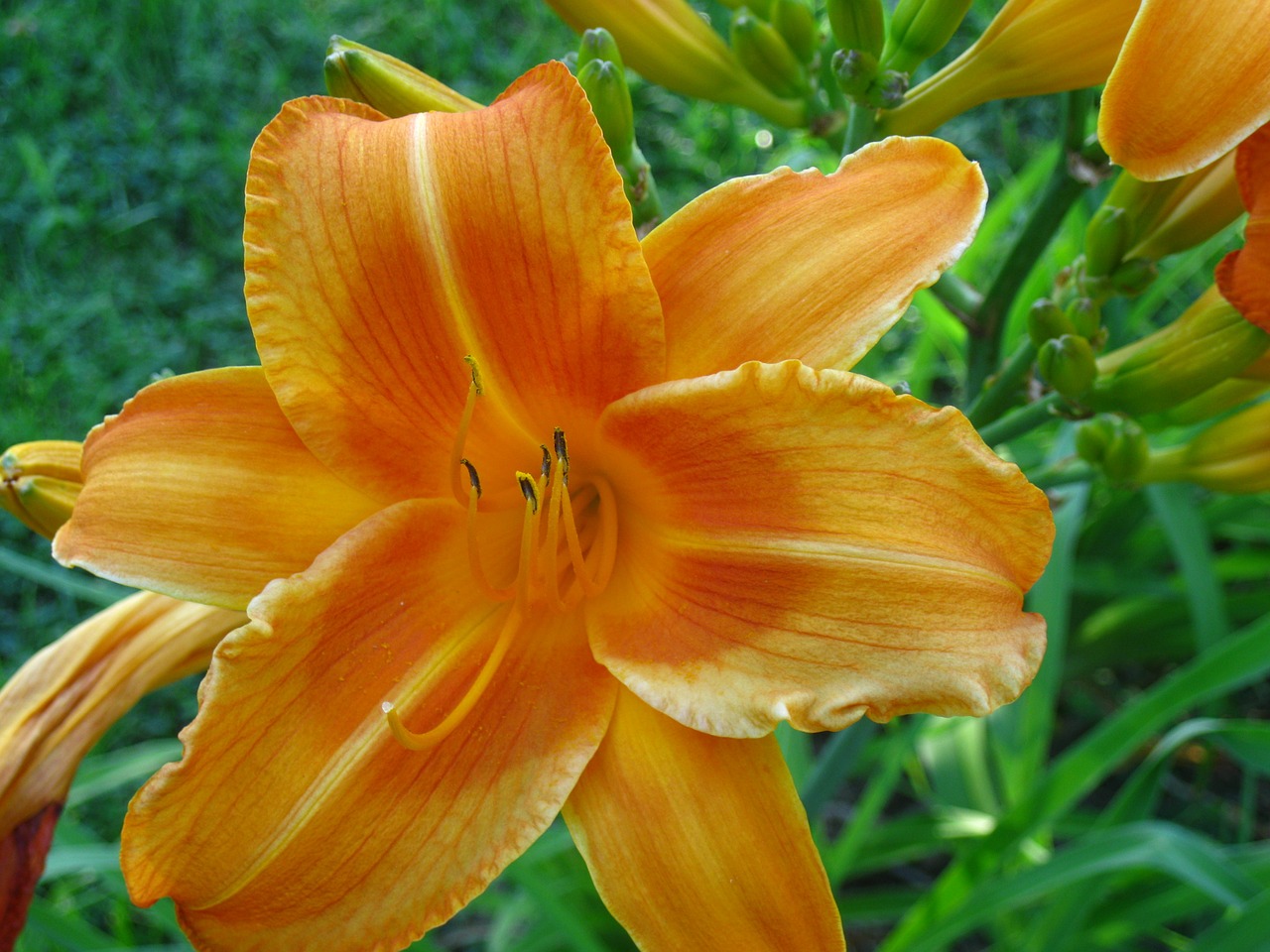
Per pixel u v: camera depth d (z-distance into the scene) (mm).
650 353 153
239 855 147
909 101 195
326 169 151
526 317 156
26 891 192
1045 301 197
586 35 189
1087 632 397
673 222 154
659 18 209
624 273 149
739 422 146
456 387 163
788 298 150
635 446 163
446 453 169
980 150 527
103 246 535
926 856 400
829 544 144
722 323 153
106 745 414
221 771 145
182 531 161
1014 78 188
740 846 152
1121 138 149
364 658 159
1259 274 165
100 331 506
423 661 163
